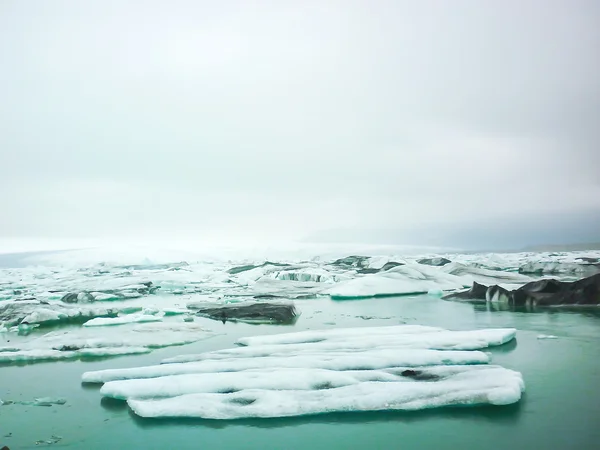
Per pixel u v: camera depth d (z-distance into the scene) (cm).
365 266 6197
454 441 1023
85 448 1031
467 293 3250
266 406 1160
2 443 1058
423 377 1332
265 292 4056
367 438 1045
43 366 1686
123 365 1672
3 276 6378
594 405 1188
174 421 1149
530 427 1076
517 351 1691
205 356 1634
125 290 4256
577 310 2609
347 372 1332
